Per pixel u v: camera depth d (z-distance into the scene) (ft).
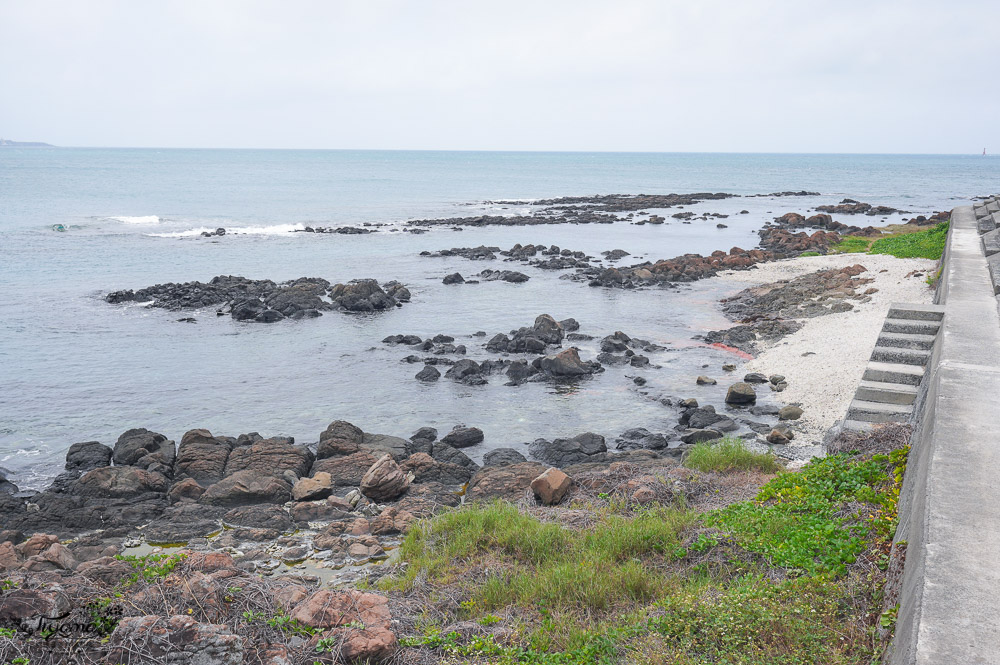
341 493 51.80
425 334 101.65
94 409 70.18
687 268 145.79
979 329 43.75
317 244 188.75
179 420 67.56
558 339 96.22
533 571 33.09
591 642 25.81
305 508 47.42
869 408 44.42
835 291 111.14
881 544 28.43
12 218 222.89
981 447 26.13
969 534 20.61
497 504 42.86
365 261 163.73
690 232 223.30
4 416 67.92
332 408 71.51
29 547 40.57
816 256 155.43
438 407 72.02
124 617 25.18
